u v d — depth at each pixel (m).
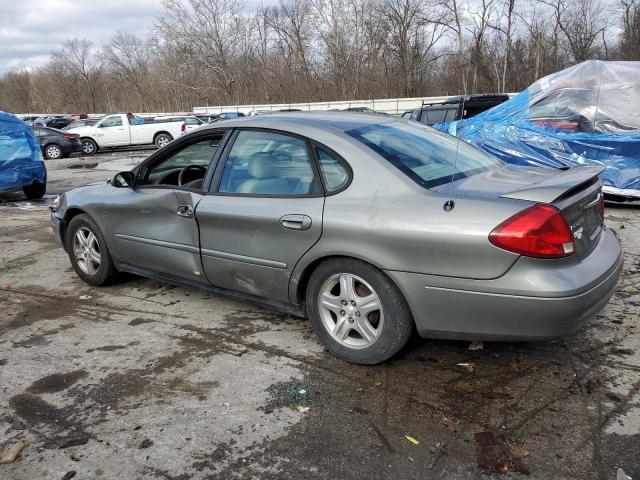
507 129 7.92
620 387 2.96
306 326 3.93
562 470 2.37
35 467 2.52
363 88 43.84
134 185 4.38
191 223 3.91
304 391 3.06
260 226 3.48
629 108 7.45
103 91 71.81
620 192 7.28
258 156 3.64
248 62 49.50
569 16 35.69
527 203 2.75
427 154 3.46
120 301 4.60
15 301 4.72
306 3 44.25
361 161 3.19
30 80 78.88
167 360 3.50
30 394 3.15
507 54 36.00
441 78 41.69
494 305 2.76
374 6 41.62
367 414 2.83
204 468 2.48
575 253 2.82
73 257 5.11
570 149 7.52
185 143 4.17
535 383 3.04
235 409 2.92
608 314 3.89
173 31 50.16
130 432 2.76
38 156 11.02
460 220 2.78
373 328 3.22
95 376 3.33
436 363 3.31
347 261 3.16
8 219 8.88
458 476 2.36
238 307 4.35
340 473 2.41
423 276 2.89
